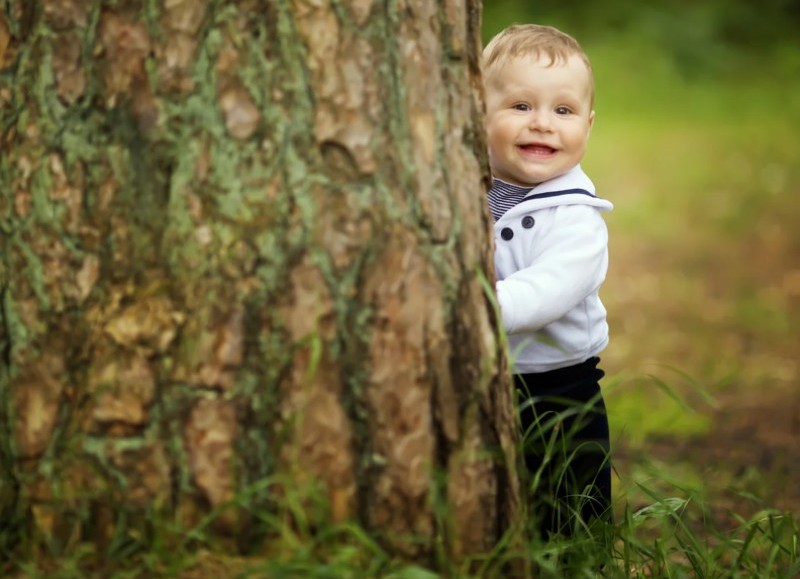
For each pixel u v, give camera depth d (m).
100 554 2.75
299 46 2.77
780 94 22.73
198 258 2.77
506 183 4.12
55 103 2.84
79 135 2.83
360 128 2.78
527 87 3.97
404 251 2.79
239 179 2.76
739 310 10.51
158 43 2.78
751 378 8.36
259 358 2.74
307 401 2.74
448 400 2.85
